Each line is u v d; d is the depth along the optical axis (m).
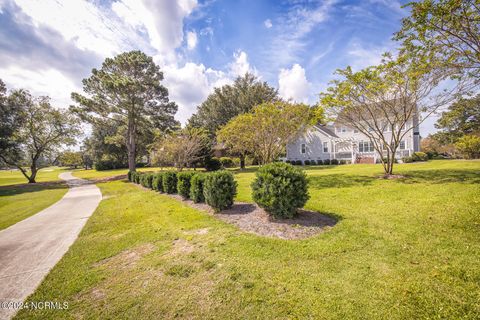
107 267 3.35
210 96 29.03
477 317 1.90
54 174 39.03
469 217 4.20
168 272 3.04
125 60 20.33
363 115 11.31
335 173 13.30
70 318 2.28
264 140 13.17
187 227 4.96
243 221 5.04
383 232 3.87
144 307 2.37
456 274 2.52
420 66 7.33
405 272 2.64
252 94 25.81
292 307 2.20
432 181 8.25
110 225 5.70
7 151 21.72
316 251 3.32
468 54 6.19
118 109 20.88
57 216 7.47
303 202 4.74
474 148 18.58
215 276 2.86
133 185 16.06
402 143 22.11
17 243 4.74
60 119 24.53
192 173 8.38
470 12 5.49
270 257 3.24
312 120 11.64
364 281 2.52
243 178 14.27
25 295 2.73
